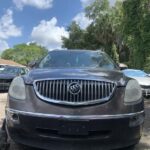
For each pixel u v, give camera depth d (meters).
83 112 2.20
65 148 2.23
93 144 2.23
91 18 26.52
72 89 2.26
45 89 2.29
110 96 2.28
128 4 9.16
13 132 2.32
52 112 2.21
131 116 2.27
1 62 27.80
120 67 3.22
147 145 2.91
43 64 2.96
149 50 8.94
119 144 2.28
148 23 8.50
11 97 2.36
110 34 25.91
